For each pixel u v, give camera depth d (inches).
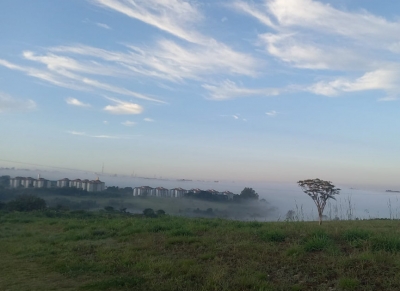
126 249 371.9
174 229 440.5
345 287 235.1
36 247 424.8
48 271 324.8
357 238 327.0
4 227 633.0
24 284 286.5
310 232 361.7
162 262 310.2
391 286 231.1
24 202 1044.5
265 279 261.3
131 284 270.4
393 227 449.1
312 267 273.1
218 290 248.8
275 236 359.9
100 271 312.8
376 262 266.7
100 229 503.2
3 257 389.7
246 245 341.4
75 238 460.8
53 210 968.3
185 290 253.1
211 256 320.8
